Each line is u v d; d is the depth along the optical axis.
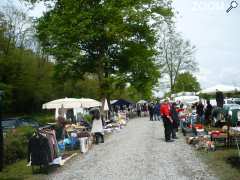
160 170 13.09
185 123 25.67
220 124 24.36
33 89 60.06
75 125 25.08
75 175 13.03
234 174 11.83
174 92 72.50
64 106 27.91
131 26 43.03
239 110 17.94
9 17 55.25
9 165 15.78
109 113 45.72
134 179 11.80
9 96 53.75
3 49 54.41
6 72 55.31
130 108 68.12
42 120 35.94
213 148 16.92
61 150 18.91
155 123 39.81
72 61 41.84
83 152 18.91
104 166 14.43
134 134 27.50
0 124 12.99
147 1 42.78
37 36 43.22
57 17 41.12
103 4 40.56
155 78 49.19
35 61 61.62
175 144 20.16
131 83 48.06
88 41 41.97
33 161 13.55
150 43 45.88
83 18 39.94
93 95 70.50
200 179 11.40
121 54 45.34
